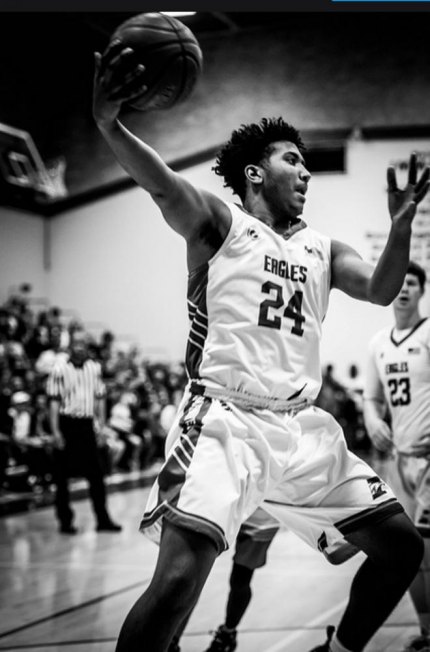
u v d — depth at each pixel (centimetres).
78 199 1911
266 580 575
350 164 1786
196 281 251
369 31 1791
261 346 246
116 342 1894
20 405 996
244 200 272
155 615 217
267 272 249
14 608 483
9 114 1805
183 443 238
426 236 1692
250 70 1839
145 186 231
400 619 453
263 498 246
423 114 1762
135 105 237
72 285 1925
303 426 256
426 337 404
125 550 688
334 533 259
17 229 1856
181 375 1552
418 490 394
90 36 1827
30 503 940
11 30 1791
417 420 401
